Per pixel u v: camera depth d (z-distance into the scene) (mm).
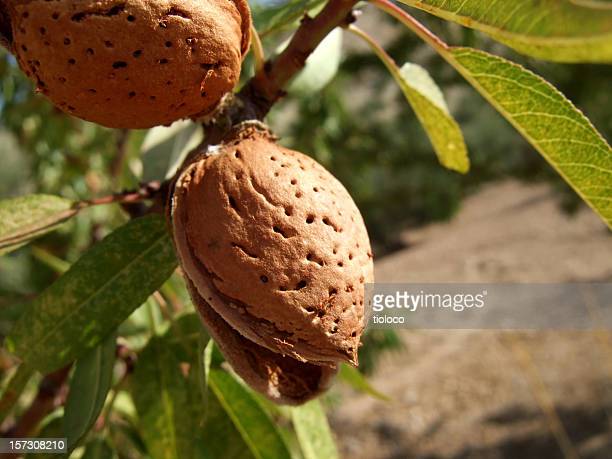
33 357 100
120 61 76
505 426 494
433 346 626
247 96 97
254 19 126
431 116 121
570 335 574
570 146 94
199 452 121
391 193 583
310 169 85
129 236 101
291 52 96
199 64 79
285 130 379
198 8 77
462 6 77
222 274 81
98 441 123
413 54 405
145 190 109
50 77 78
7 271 303
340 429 519
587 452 441
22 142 304
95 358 102
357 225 85
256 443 121
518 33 71
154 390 116
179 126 137
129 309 99
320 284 79
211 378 118
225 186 82
